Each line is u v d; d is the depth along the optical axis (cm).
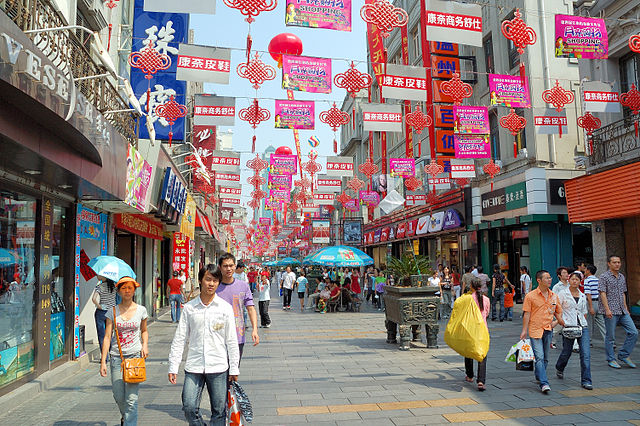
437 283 1535
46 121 496
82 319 995
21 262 656
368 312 1808
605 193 1174
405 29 2173
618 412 528
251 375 743
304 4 657
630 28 1158
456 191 2081
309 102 886
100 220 1002
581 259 1584
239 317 538
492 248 1870
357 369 779
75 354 817
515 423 498
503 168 1772
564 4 1633
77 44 654
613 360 754
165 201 1269
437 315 973
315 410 553
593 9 1287
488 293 1853
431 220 2300
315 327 1352
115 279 641
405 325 954
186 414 403
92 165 680
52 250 754
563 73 1611
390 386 662
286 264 3189
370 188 2334
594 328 1089
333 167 1342
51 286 755
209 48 714
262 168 1567
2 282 602
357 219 3269
